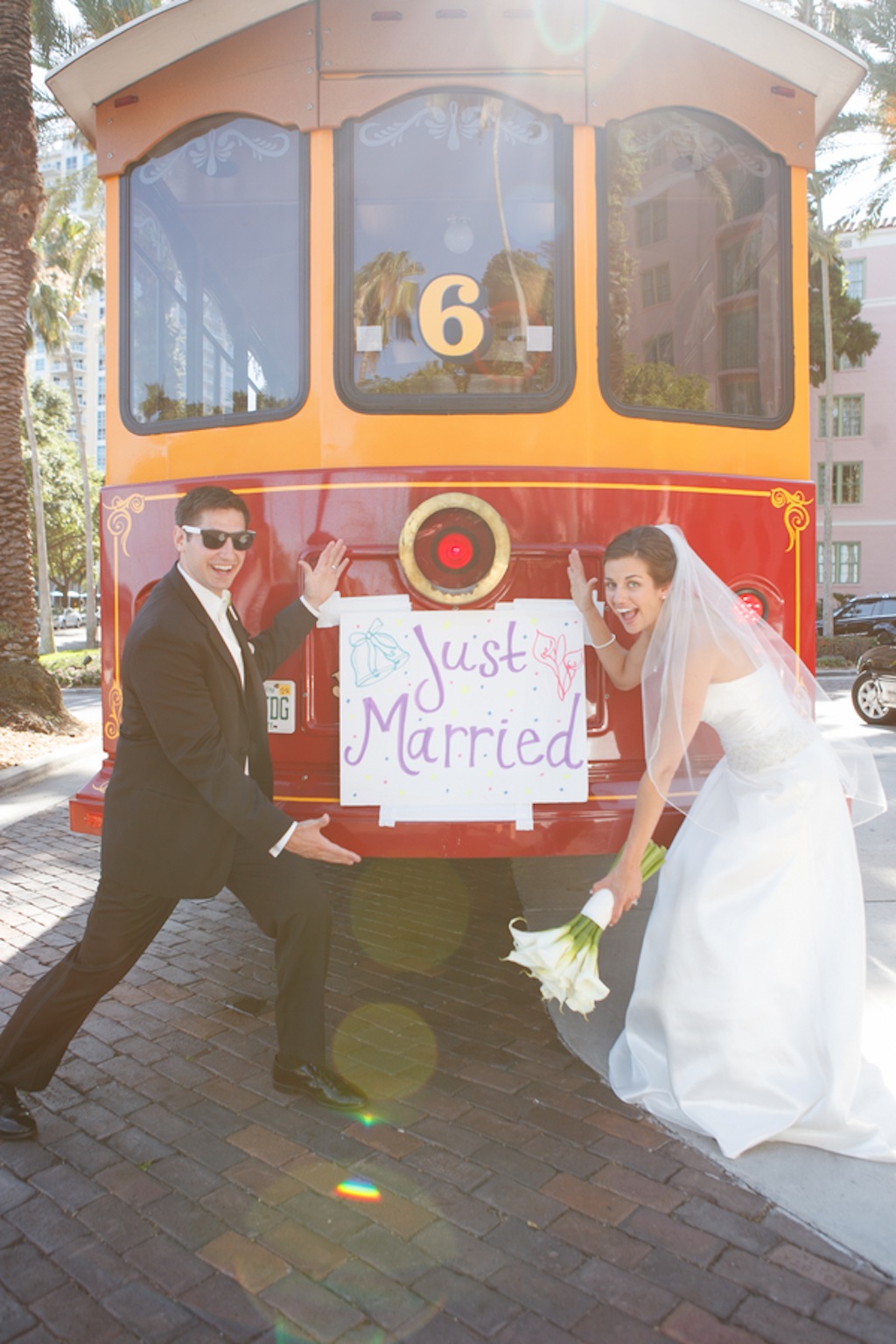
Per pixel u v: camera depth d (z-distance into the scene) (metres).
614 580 2.68
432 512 3.12
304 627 3.13
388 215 3.31
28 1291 2.10
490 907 4.66
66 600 59.72
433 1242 2.24
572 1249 2.21
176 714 2.50
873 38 21.86
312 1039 2.78
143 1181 2.47
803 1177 2.46
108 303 3.72
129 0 18.08
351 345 3.33
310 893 2.74
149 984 3.75
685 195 3.46
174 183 3.54
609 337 3.37
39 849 5.91
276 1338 1.96
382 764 3.17
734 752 2.74
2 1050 2.66
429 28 3.27
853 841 2.73
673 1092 2.72
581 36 3.30
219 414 3.54
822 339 27.78
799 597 3.60
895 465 32.22
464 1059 3.12
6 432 10.91
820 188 23.55
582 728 3.19
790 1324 1.98
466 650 3.17
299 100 3.32
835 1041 2.58
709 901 2.67
